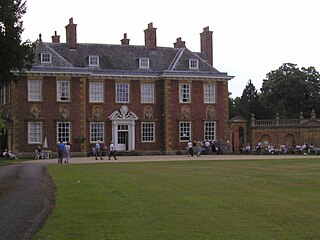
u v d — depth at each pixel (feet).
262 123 214.90
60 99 178.91
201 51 208.44
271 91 281.33
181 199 57.31
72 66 181.57
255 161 132.67
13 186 72.18
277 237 39.01
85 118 182.60
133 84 190.80
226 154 192.95
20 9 101.50
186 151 193.06
